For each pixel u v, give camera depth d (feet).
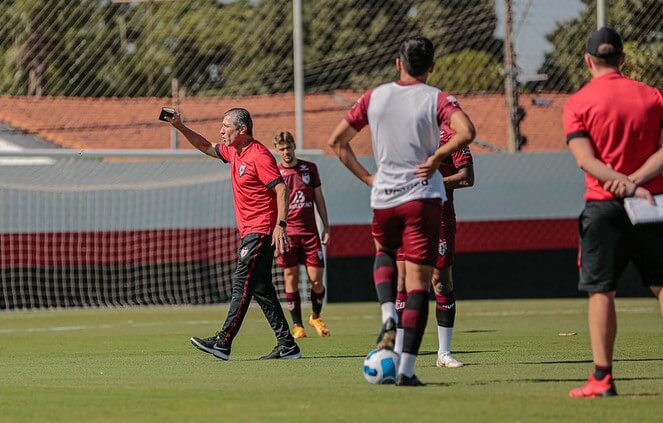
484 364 90.94
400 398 66.39
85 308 193.16
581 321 151.84
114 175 194.18
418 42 70.59
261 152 95.45
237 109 96.48
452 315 89.45
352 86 263.70
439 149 68.54
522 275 202.69
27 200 190.90
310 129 241.96
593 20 211.82
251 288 96.58
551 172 202.80
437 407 62.28
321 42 264.52
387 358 72.90
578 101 64.95
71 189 192.54
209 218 196.24
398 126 69.97
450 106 69.36
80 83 213.46
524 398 65.82
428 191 70.33
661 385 72.43
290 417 59.47
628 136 64.13
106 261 193.77
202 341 95.76
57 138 224.53
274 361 95.76
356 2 266.36
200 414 61.26
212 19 230.68
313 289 131.23
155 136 225.15
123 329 150.10
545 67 216.54
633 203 63.00
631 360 93.25
